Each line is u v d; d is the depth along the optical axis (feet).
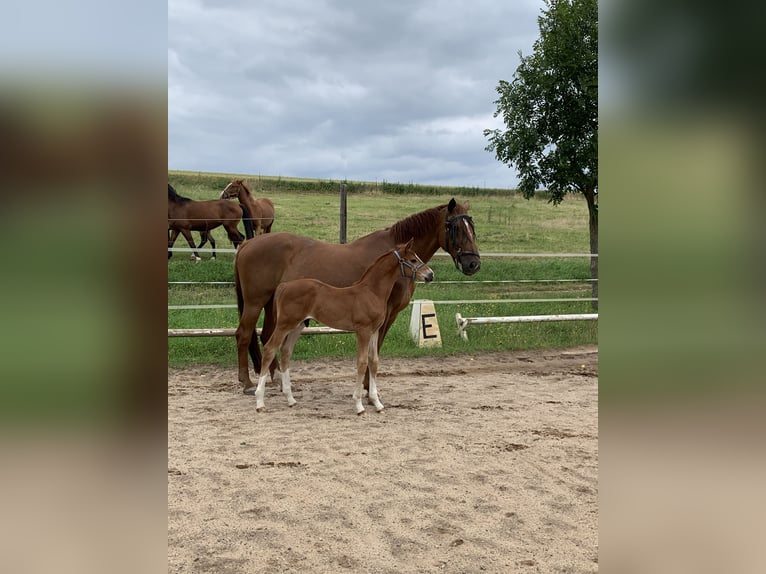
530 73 35.63
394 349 29.63
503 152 37.96
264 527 10.68
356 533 10.52
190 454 14.78
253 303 21.70
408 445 15.72
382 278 19.38
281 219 69.41
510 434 16.87
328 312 19.06
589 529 10.78
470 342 31.71
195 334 24.93
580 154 35.32
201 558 9.50
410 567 9.34
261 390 19.56
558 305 40.45
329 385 23.48
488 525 10.92
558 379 25.22
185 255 47.09
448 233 21.54
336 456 14.75
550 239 71.56
